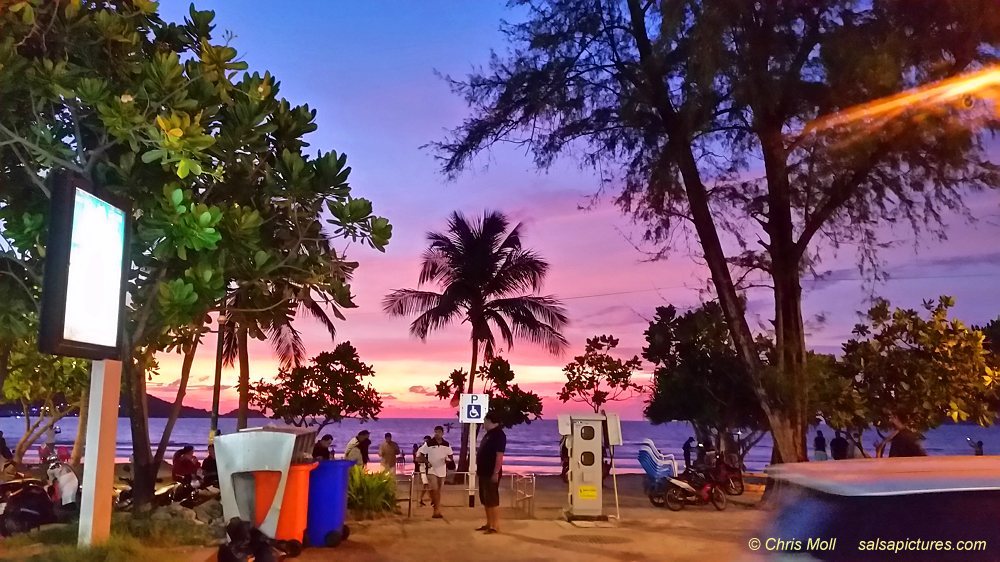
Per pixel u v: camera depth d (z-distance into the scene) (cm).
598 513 1384
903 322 2222
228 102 1072
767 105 1560
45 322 709
